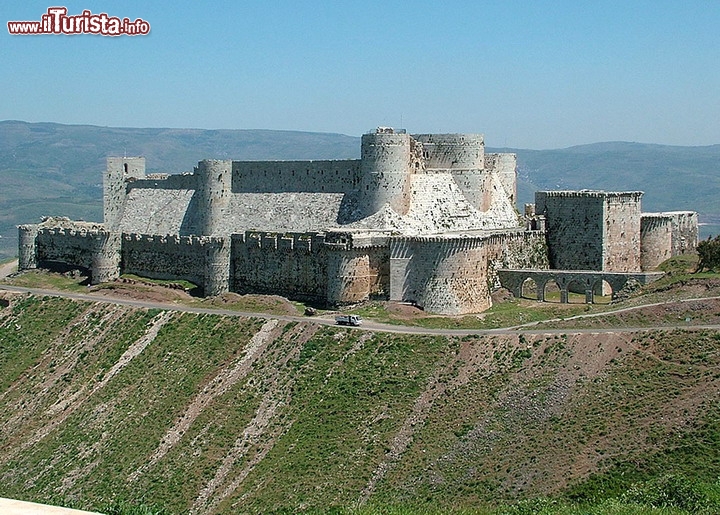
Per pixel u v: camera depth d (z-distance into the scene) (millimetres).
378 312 152500
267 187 189875
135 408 140250
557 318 147000
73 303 178500
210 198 192625
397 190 169750
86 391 149500
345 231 159625
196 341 152875
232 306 166500
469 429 115000
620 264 181625
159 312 165500
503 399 118812
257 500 111188
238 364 142750
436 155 182500
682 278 153625
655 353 120125
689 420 105750
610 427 108250
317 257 167625
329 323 147250
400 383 127375
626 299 154625
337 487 109938
